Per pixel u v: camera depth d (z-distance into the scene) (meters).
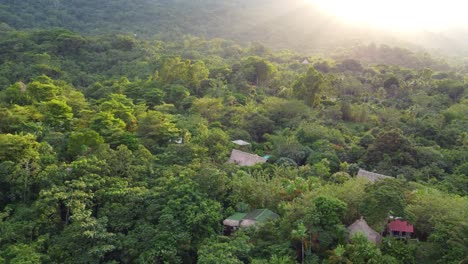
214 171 35.84
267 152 54.44
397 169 48.12
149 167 38.03
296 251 28.91
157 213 30.83
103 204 32.38
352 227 30.06
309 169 44.69
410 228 30.61
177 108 67.44
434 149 53.62
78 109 55.81
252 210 34.88
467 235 26.78
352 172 47.91
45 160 35.69
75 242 28.20
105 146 39.12
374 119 69.25
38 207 30.33
